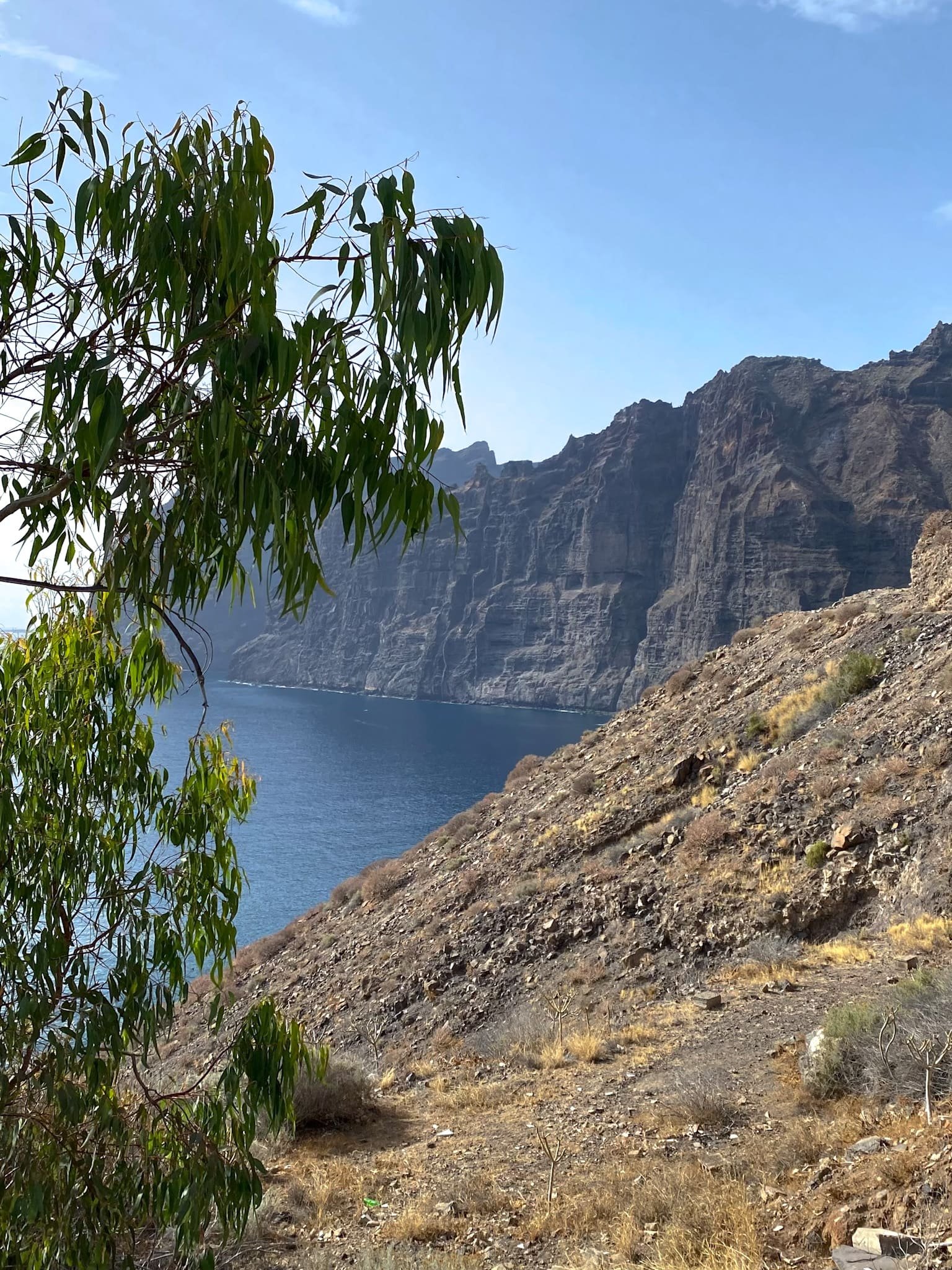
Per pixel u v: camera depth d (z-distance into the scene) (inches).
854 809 788.0
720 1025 544.4
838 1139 316.8
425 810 4736.7
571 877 934.4
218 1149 174.7
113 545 135.9
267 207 124.3
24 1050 158.6
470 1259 300.8
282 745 7706.7
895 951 590.9
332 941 1145.4
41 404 127.6
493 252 124.3
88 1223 156.7
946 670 901.2
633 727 1406.3
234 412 111.0
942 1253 205.5
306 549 124.7
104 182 119.4
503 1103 504.7
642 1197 315.0
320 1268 301.7
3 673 183.6
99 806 194.2
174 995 191.5
